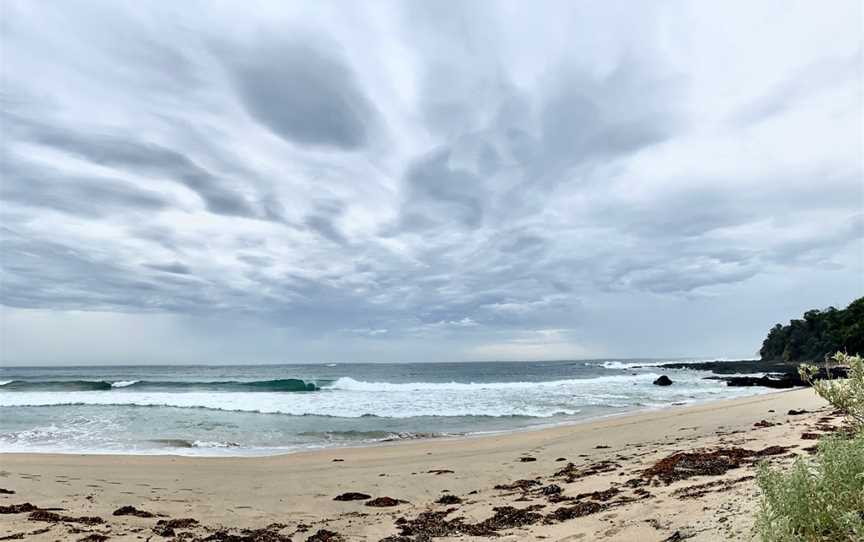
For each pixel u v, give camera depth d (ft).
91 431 63.82
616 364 464.65
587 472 34.55
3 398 99.96
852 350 234.17
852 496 10.36
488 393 118.93
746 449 34.01
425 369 345.31
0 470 39.09
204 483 36.09
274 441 56.95
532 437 54.49
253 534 24.38
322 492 33.27
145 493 32.96
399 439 57.77
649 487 26.63
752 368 275.80
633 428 56.13
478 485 33.88
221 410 85.61
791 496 10.93
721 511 18.12
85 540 23.06
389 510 28.45
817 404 68.39
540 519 23.39
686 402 94.22
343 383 143.54
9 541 22.59
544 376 230.48
